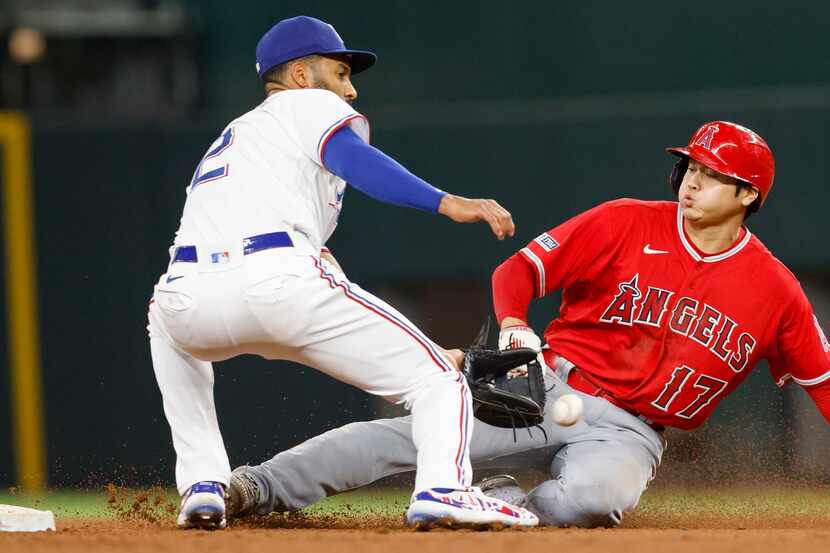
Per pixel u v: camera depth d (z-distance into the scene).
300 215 13.47
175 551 11.16
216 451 14.67
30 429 36.00
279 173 13.53
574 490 15.23
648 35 37.41
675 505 24.73
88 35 42.50
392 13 38.97
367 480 15.96
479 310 36.25
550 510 15.48
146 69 42.44
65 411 35.97
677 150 15.53
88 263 36.34
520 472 28.41
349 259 36.44
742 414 28.53
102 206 36.47
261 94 40.94
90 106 42.78
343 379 13.70
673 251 15.73
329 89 14.73
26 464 35.84
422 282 36.44
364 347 13.33
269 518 16.52
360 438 15.87
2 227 36.47
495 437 16.02
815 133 34.78
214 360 14.20
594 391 16.28
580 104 36.44
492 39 38.34
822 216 34.59
